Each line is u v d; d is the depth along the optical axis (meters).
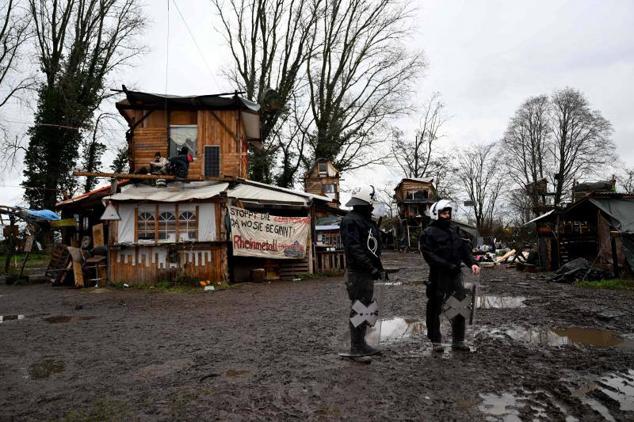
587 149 45.75
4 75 27.92
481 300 9.87
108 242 14.23
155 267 14.08
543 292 11.09
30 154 30.02
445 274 5.46
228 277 14.47
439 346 5.41
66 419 3.56
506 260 23.67
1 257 26.56
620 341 5.84
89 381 4.52
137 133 17.39
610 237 14.02
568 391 3.94
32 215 20.48
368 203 5.25
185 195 14.35
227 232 14.44
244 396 4.01
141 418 3.56
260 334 6.66
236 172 17.36
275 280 15.73
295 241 15.95
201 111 17.59
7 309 9.86
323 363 5.01
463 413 3.51
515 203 54.47
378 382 4.30
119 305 10.19
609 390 3.96
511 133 52.06
